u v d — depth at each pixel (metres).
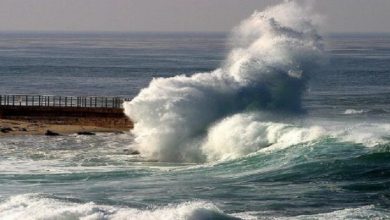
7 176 136.50
